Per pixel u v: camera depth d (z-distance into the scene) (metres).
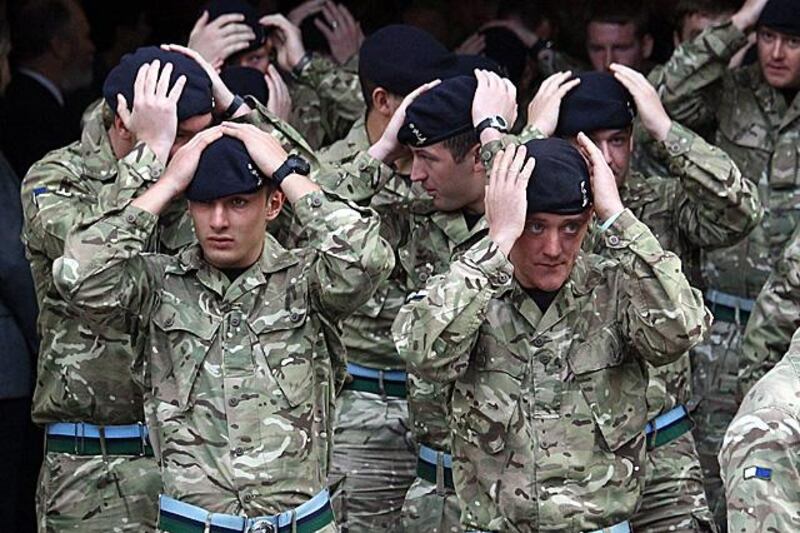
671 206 19.44
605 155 18.75
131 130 16.84
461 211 18.39
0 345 21.06
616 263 15.75
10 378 21.11
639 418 15.70
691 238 19.33
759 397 13.14
